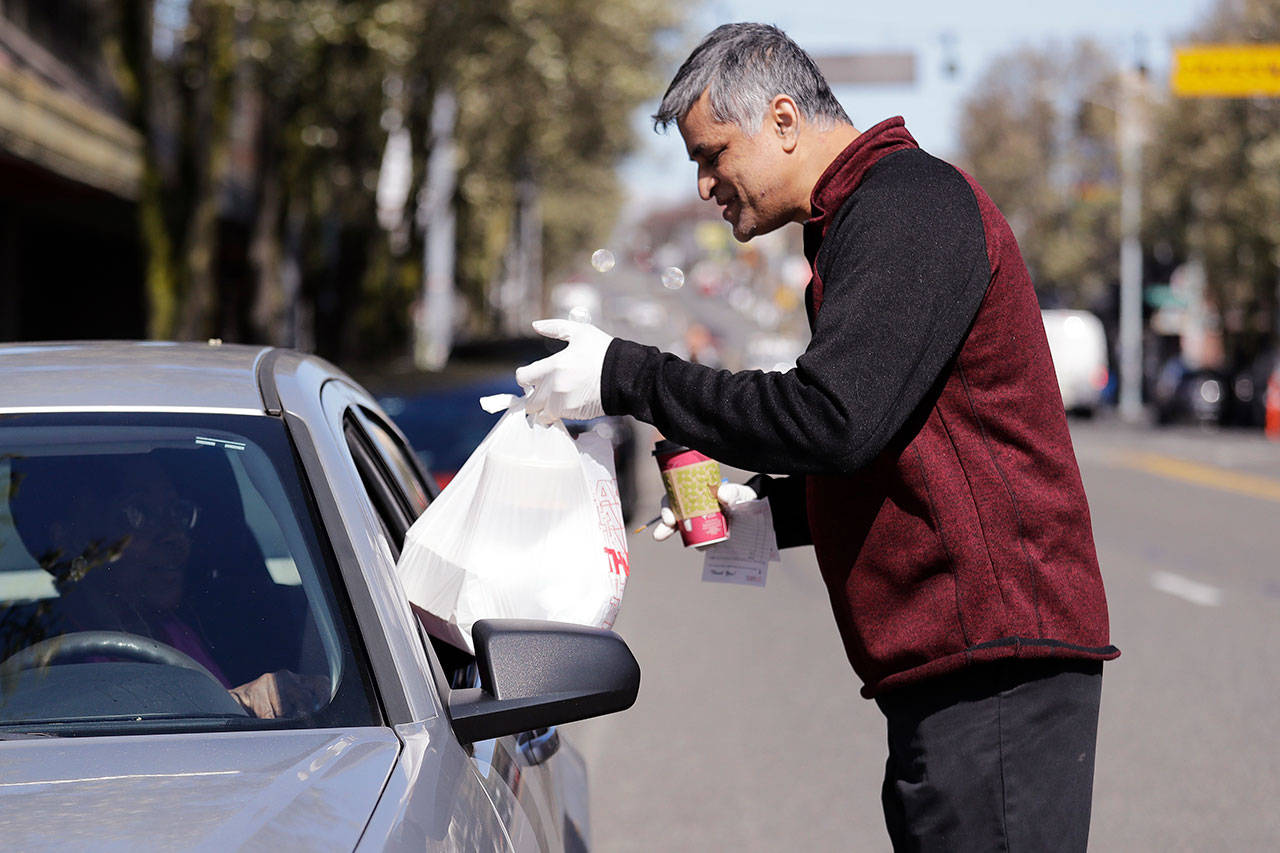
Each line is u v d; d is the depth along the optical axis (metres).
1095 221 88.38
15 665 3.55
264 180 28.59
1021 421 3.75
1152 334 87.12
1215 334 84.38
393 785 3.10
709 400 3.68
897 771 3.98
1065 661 3.78
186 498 3.80
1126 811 8.66
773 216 4.12
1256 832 8.28
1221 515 25.44
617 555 4.05
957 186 3.75
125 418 4.00
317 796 2.98
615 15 36.47
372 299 36.78
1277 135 61.25
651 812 8.62
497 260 69.88
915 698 3.85
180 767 3.12
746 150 4.06
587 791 5.30
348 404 4.80
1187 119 65.94
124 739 3.28
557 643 3.61
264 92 28.34
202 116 23.70
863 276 3.62
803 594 16.69
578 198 90.31
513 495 3.91
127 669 3.53
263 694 3.47
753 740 10.24
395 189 43.06
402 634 3.63
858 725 10.66
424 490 6.14
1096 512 25.73
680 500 4.43
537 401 3.88
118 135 28.88
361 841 2.84
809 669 12.55
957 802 3.80
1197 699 11.41
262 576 3.66
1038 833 3.79
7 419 3.98
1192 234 70.00
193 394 4.09
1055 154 93.44
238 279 46.59
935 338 3.61
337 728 3.38
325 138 32.72
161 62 29.42
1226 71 43.06
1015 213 94.12
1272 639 13.84
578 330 3.86
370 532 3.85
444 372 16.33
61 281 41.69
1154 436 52.50
